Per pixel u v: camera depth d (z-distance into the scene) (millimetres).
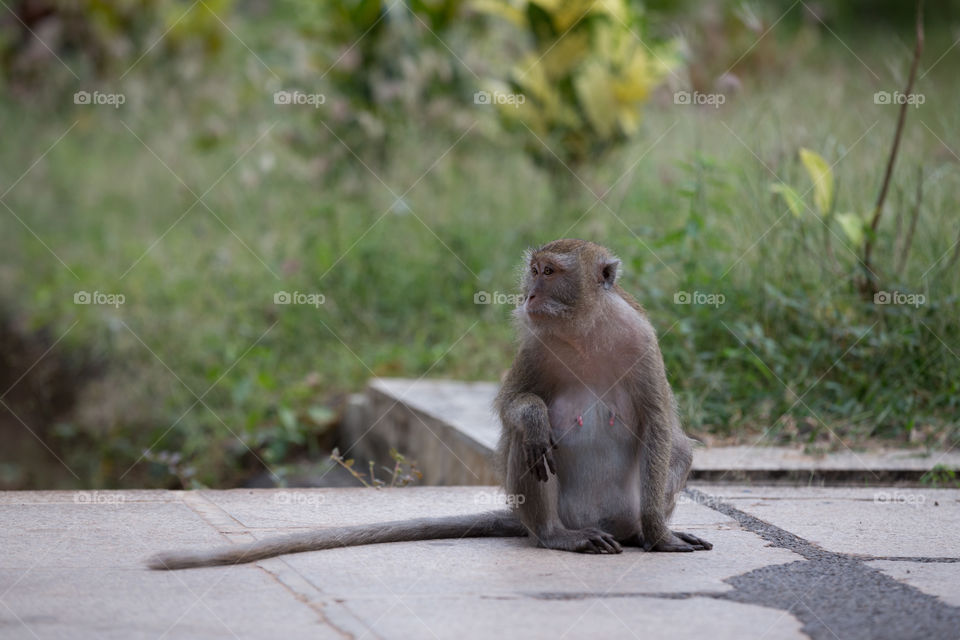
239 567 6234
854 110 16094
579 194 16969
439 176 17953
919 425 10523
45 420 14773
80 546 6715
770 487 9023
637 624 5242
